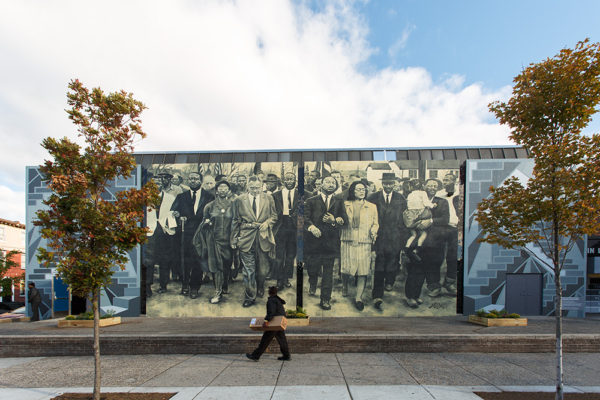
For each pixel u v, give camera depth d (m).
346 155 17.50
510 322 10.99
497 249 13.90
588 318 12.95
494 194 6.16
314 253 13.93
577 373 6.38
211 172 14.48
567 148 5.32
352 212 14.05
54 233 5.26
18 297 27.06
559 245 5.60
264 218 14.18
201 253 14.11
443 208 13.96
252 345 8.02
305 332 9.73
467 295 13.79
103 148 5.73
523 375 6.25
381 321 12.23
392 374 6.30
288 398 5.12
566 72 5.39
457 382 5.86
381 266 13.79
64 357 7.92
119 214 5.70
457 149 17.53
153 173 14.57
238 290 13.90
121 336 8.10
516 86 5.96
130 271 14.24
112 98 5.69
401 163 14.20
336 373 6.38
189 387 5.67
